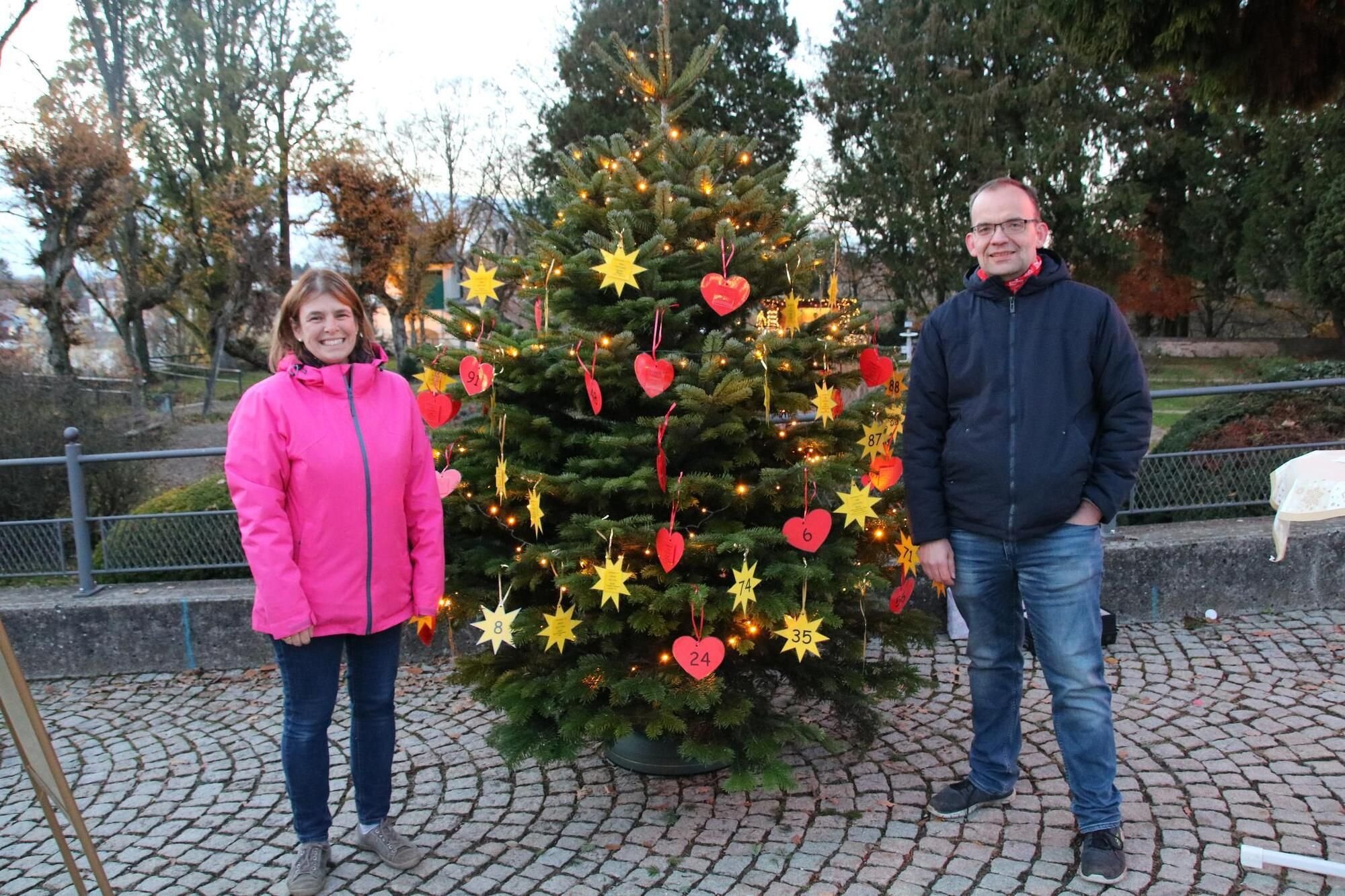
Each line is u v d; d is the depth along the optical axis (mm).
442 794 3305
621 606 2875
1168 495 5141
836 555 2988
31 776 2109
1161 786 3074
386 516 2590
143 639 4738
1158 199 26625
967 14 24562
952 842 2812
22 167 15141
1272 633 4469
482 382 2814
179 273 21062
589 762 3482
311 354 2607
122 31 20984
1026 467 2541
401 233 23344
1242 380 21234
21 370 9664
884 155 25500
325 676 2627
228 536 5031
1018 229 2504
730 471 2912
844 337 3107
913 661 4340
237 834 3109
